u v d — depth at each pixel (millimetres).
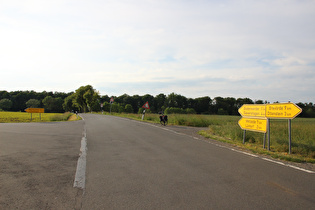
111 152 7750
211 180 4812
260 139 10461
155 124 19734
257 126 9312
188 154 7453
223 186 4453
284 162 6496
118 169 5652
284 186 4477
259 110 9211
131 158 6863
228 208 3484
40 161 6383
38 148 8258
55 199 3797
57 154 7348
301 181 4785
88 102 84312
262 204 3637
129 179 4867
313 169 5773
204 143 9711
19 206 3514
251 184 4578
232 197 3910
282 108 8172
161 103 123812
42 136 11414
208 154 7477
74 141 10086
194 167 5852
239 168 5773
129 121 23125
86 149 8266
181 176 5082
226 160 6648
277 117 8328
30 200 3746
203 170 5570
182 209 3439
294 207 3537
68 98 113688
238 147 8836
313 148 8516
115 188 4324
